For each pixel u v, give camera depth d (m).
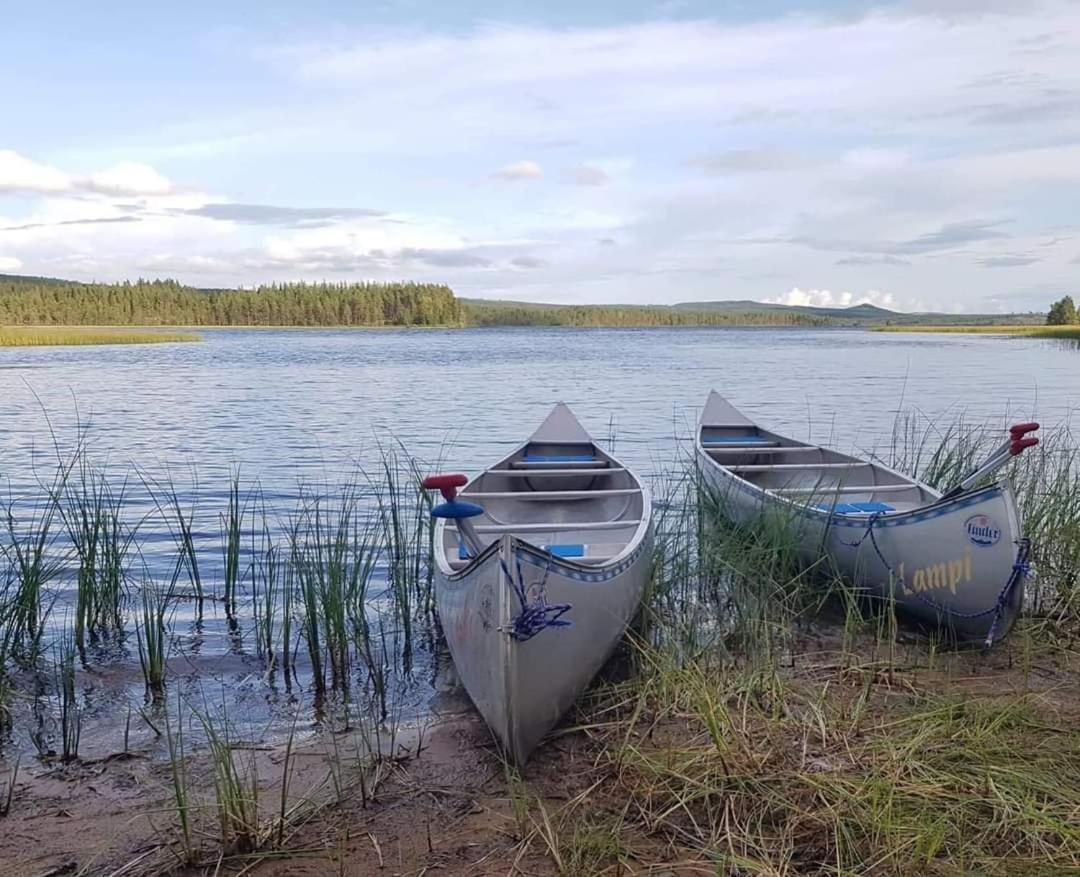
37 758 2.55
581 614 2.60
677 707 2.65
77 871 1.99
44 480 6.68
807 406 12.53
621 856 1.96
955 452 5.31
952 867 1.85
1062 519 3.97
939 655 3.13
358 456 8.05
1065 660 3.06
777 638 3.24
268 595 3.44
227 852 2.05
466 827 2.14
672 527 4.27
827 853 1.93
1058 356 25.52
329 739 2.67
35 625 3.44
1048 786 2.10
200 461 7.75
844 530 3.54
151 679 3.08
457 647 2.72
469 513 2.53
